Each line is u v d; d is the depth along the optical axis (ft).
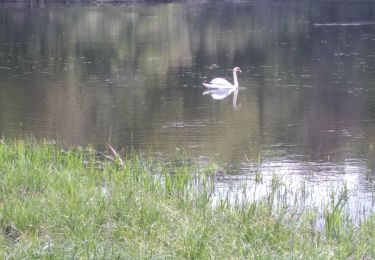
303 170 47.55
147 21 161.58
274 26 152.66
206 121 63.41
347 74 90.17
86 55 110.32
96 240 27.84
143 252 26.63
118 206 31.71
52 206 31.07
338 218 33.71
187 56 109.81
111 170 41.27
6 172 37.01
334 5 201.87
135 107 69.72
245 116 65.67
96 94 77.05
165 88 81.05
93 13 177.88
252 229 30.53
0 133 58.03
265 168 47.91
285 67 97.60
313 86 81.71
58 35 136.67
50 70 94.94
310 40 128.26
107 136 57.47
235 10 189.06
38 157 41.29
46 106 70.18
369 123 62.49
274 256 27.12
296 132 59.16
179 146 54.13
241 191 40.88
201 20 164.66
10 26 151.33
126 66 99.25
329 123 62.39
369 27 149.48
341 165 49.03
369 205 38.70
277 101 73.05
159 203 33.01
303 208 36.32
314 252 27.86
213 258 26.30
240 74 91.97
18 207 30.60
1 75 90.63
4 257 25.40
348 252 28.58
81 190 34.09
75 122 62.69
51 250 26.02
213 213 33.14
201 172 44.14
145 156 50.93
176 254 26.78
